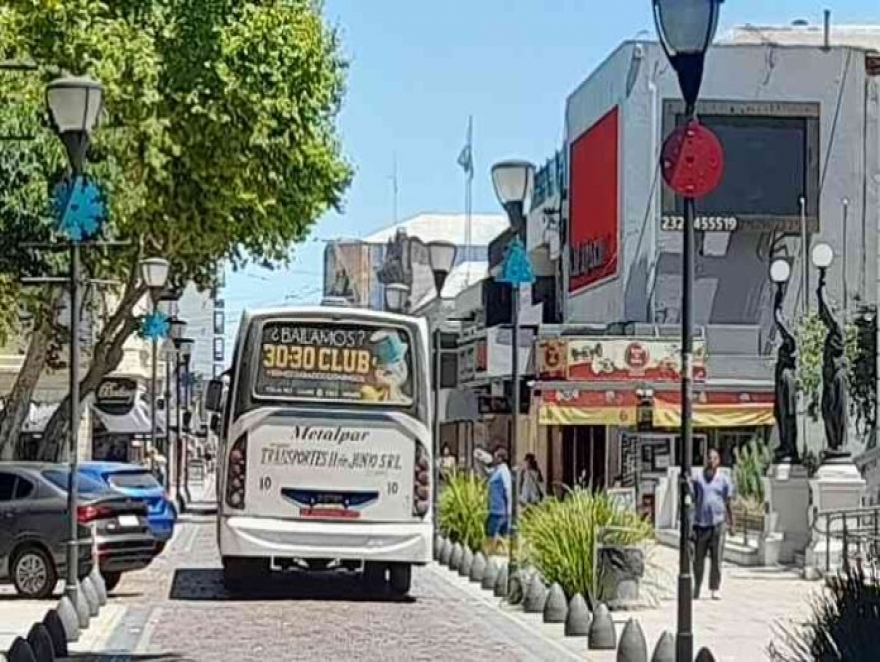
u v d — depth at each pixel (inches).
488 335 2112.5
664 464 1893.5
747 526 1370.6
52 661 648.4
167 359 2215.8
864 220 1975.9
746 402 1839.3
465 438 2600.9
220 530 984.3
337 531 969.5
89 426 2213.3
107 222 1184.2
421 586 1132.5
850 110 1982.0
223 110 1574.8
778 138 1967.3
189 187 1610.5
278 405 970.7
